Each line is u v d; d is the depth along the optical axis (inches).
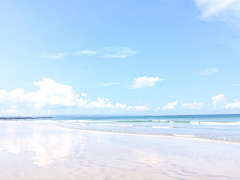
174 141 573.3
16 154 356.2
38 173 239.1
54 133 814.5
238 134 776.3
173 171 262.2
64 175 233.0
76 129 1090.7
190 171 263.7
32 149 411.2
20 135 721.0
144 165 292.0
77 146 463.2
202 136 706.2
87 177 227.8
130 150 422.0
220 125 1427.2
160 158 343.9
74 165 280.7
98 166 279.7
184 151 414.9
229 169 275.0
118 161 315.0
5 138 617.9
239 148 454.0
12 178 219.3
